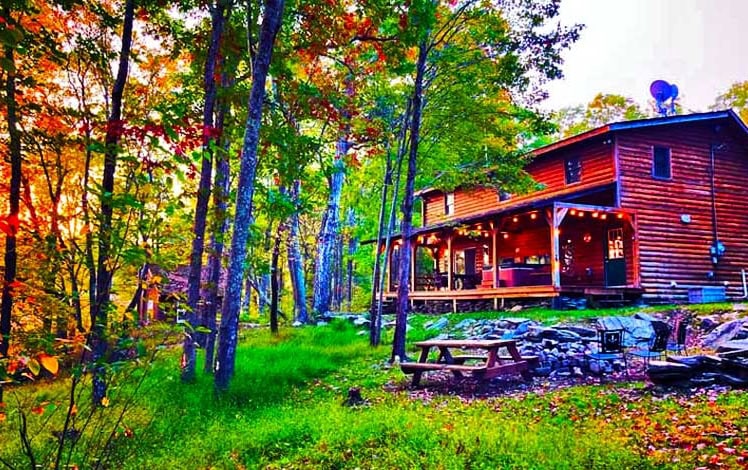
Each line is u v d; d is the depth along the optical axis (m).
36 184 8.34
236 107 10.77
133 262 3.86
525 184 17.83
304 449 5.70
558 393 8.41
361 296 39.56
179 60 11.75
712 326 12.92
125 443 5.92
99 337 3.92
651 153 19.84
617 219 19.81
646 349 11.30
